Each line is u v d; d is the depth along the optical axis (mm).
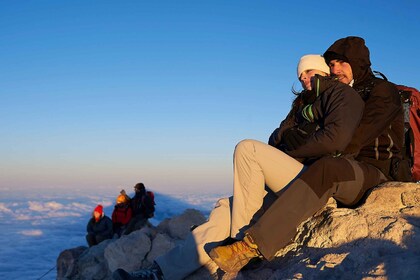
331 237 2830
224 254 2854
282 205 2820
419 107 3232
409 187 2904
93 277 8117
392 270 2287
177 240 7180
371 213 2854
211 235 3281
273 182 3109
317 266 2629
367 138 3086
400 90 3303
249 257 2869
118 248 7051
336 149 2977
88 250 8906
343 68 3326
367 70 3318
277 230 2791
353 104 3000
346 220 2846
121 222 12047
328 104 3076
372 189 3010
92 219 12109
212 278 3197
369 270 2373
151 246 7098
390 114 3094
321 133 3014
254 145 3074
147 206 12031
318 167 2869
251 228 2824
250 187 3084
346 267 2537
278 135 3545
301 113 3357
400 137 3166
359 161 3176
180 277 3320
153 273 3344
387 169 3146
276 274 2814
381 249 2559
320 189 2848
